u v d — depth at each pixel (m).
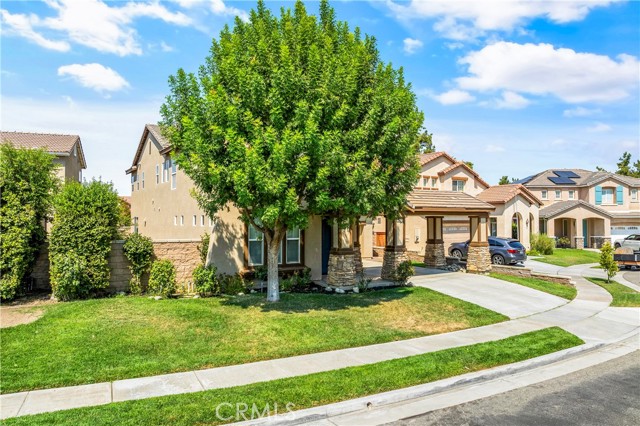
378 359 8.03
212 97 9.69
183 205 20.25
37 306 11.20
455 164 31.17
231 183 9.90
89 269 12.27
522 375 7.75
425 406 6.34
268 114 10.09
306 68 10.48
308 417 5.80
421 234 28.62
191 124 9.74
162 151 21.72
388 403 6.43
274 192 9.18
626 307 13.48
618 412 6.08
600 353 9.12
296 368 7.50
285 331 9.49
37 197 12.52
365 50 11.05
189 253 14.12
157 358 7.80
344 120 10.30
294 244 15.25
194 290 13.56
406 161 11.82
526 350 8.78
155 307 10.98
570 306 13.47
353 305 12.01
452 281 16.59
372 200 10.84
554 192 41.28
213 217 12.69
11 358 7.60
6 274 11.70
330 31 11.60
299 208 10.38
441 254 21.11
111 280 13.12
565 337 9.75
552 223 37.28
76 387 6.59
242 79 9.74
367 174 10.13
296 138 9.01
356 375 7.14
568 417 5.92
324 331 9.62
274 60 10.23
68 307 10.84
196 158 9.65
